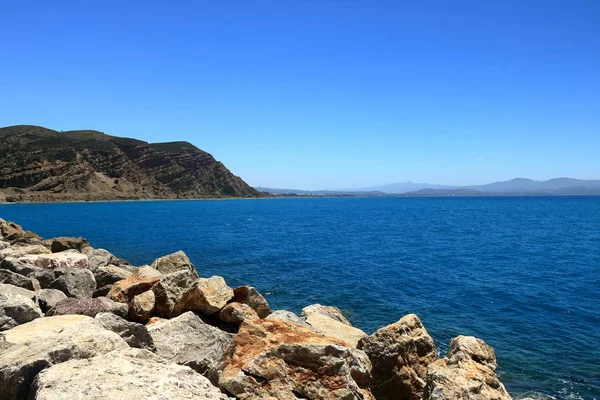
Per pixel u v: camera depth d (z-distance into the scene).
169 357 10.44
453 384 10.21
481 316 24.44
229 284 31.94
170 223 97.69
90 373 6.52
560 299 28.41
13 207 164.25
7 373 6.90
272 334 9.73
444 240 65.25
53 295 15.06
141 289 15.55
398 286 32.00
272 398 8.00
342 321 18.36
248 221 107.69
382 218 124.12
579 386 15.95
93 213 135.75
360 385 9.76
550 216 130.12
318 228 87.06
